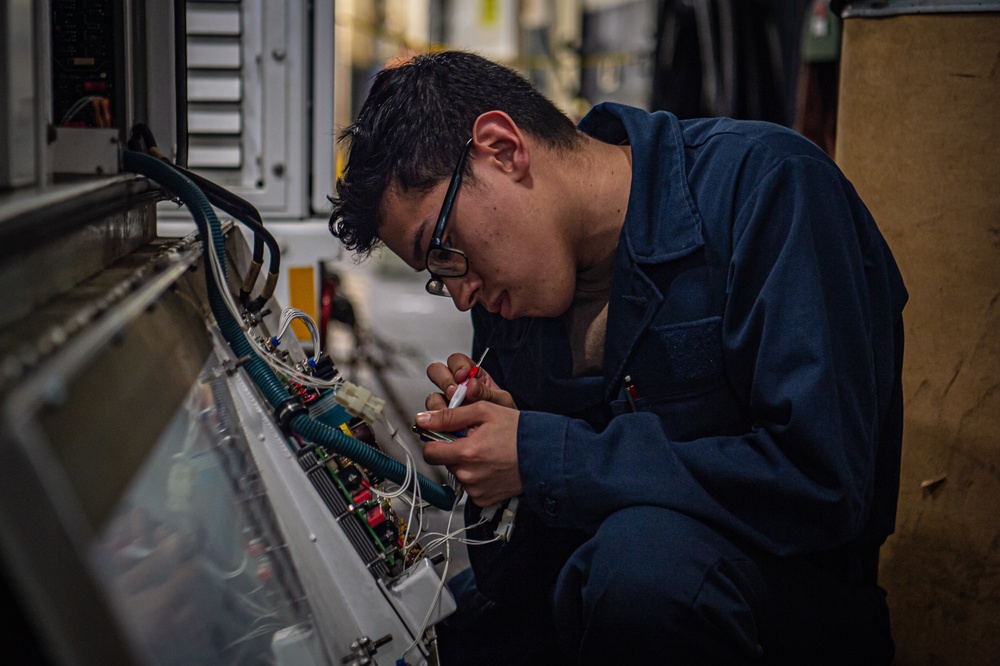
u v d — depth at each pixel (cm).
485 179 131
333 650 106
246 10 244
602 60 674
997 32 164
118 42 139
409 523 127
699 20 356
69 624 54
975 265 170
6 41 90
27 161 96
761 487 126
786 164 134
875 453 135
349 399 119
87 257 101
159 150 153
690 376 139
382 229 138
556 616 140
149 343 85
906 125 174
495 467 131
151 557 77
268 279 148
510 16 771
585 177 142
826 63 317
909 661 181
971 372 172
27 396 54
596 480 129
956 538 175
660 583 125
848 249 132
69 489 54
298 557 108
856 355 129
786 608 133
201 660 81
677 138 147
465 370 152
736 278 133
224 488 99
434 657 122
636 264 139
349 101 666
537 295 138
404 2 771
